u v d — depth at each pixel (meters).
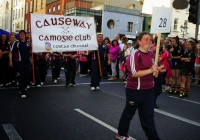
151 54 3.76
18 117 5.43
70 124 5.02
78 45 8.35
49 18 7.98
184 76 8.12
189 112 6.26
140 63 3.62
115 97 7.74
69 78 9.66
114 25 29.84
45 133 4.50
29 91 8.40
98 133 4.54
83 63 13.10
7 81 9.49
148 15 33.03
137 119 5.48
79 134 4.47
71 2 32.25
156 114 5.99
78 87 9.41
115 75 11.86
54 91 8.48
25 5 46.50
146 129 3.74
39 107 6.30
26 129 4.70
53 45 8.03
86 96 7.77
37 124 4.99
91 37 8.52
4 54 9.23
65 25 8.18
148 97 3.74
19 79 7.31
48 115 5.62
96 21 30.02
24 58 7.23
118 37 12.67
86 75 13.35
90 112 5.93
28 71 7.43
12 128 4.72
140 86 3.69
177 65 8.72
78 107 6.38
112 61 11.67
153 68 3.41
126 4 37.75
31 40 7.84
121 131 4.07
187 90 8.34
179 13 32.53
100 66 8.86
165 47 8.60
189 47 8.10
